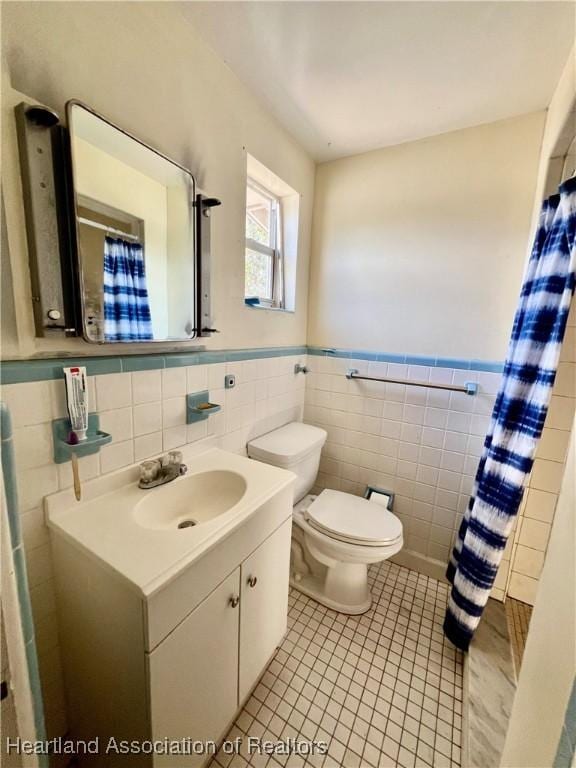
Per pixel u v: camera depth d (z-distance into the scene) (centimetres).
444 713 111
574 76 101
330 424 202
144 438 107
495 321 151
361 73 120
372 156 172
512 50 106
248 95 132
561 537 57
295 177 169
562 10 92
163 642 70
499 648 128
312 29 102
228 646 92
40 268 74
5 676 49
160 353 110
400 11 95
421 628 143
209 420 133
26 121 68
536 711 55
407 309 171
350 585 149
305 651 131
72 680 89
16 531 52
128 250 95
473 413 160
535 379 109
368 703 113
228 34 106
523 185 140
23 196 71
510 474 113
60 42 75
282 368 180
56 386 82
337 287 190
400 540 141
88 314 85
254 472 115
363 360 186
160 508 100
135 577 66
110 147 87
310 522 150
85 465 91
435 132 153
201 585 78
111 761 84
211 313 128
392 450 183
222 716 94
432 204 159
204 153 116
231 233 134
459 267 156
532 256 121
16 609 51
